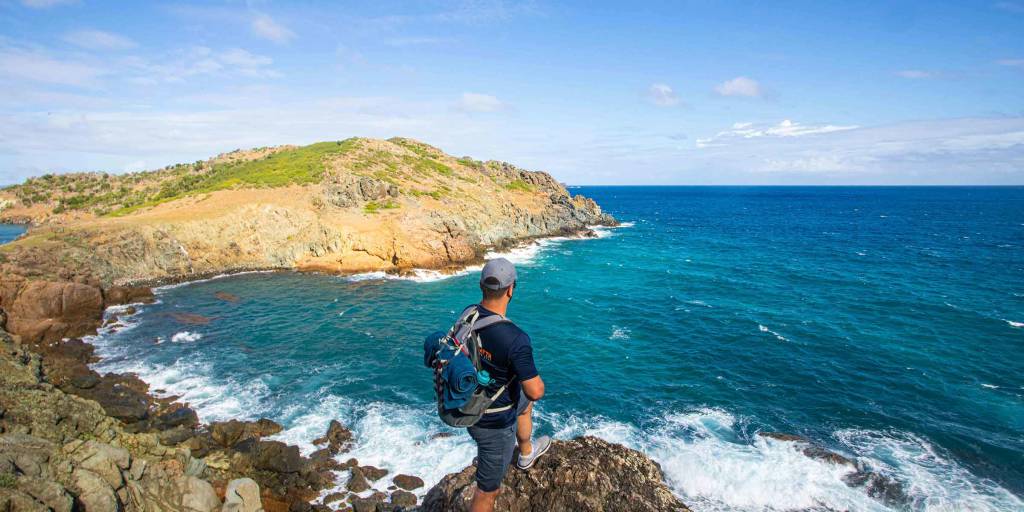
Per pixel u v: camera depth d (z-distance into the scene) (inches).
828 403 937.5
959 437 818.8
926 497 675.4
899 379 1035.3
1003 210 6284.5
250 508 548.7
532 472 276.8
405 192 2864.2
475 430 154.8
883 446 797.9
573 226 3627.0
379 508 658.2
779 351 1198.9
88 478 468.1
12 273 1389.0
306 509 661.3
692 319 1470.2
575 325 1423.5
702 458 767.1
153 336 1299.2
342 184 2669.8
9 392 668.1
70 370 1033.5
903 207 7007.9
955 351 1186.6
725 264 2411.4
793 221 4837.6
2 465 426.6
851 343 1243.8
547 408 934.4
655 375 1072.8
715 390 997.8
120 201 3287.4
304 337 1314.0
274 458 740.7
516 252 2765.7
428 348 161.2
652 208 6998.0
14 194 4293.8
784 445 799.1
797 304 1630.2
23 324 1238.9
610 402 954.7
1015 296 1700.3
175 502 527.5
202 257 2076.8
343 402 951.6
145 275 1895.9
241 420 877.8
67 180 4677.7
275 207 2285.9
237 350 1211.9
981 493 684.7
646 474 294.0
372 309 1601.9
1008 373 1058.7
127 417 854.5
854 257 2593.5
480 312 150.7
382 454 786.8
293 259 2230.6
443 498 249.6
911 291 1791.3
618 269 2287.2
